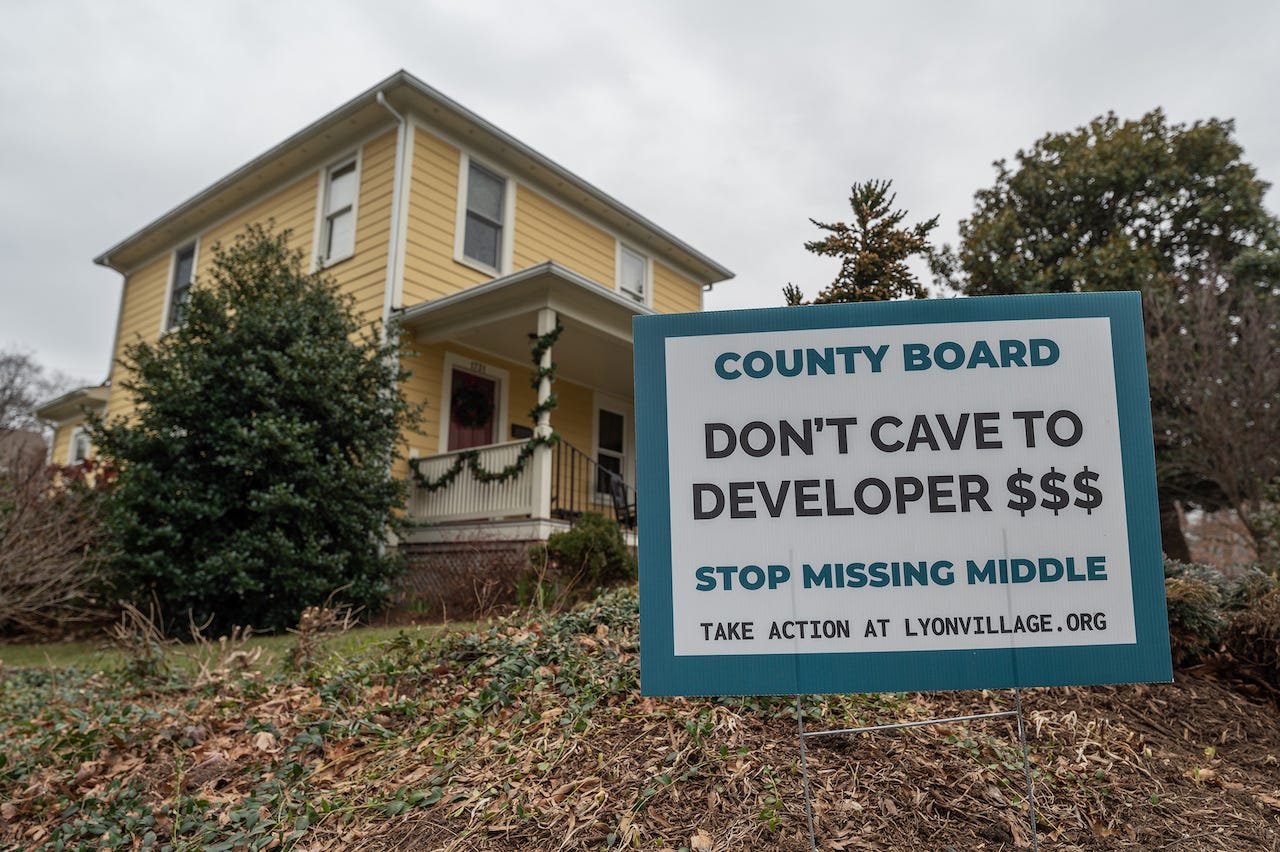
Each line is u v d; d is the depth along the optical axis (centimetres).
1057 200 1580
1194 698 436
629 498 1566
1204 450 1086
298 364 950
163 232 1677
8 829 380
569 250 1494
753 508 285
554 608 605
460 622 801
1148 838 302
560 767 352
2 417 2325
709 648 279
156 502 872
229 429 907
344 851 320
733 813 304
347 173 1320
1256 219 1473
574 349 1288
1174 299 1209
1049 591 276
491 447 1077
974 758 345
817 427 288
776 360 293
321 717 450
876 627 277
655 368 296
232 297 1015
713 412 292
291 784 387
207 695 546
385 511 1015
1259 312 1145
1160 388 1108
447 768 371
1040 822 306
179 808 373
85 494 930
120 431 928
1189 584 482
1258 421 1038
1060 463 282
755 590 281
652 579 284
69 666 746
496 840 308
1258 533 962
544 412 1030
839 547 281
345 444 998
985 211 1672
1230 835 306
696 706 385
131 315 1789
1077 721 393
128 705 511
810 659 276
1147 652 273
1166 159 1516
